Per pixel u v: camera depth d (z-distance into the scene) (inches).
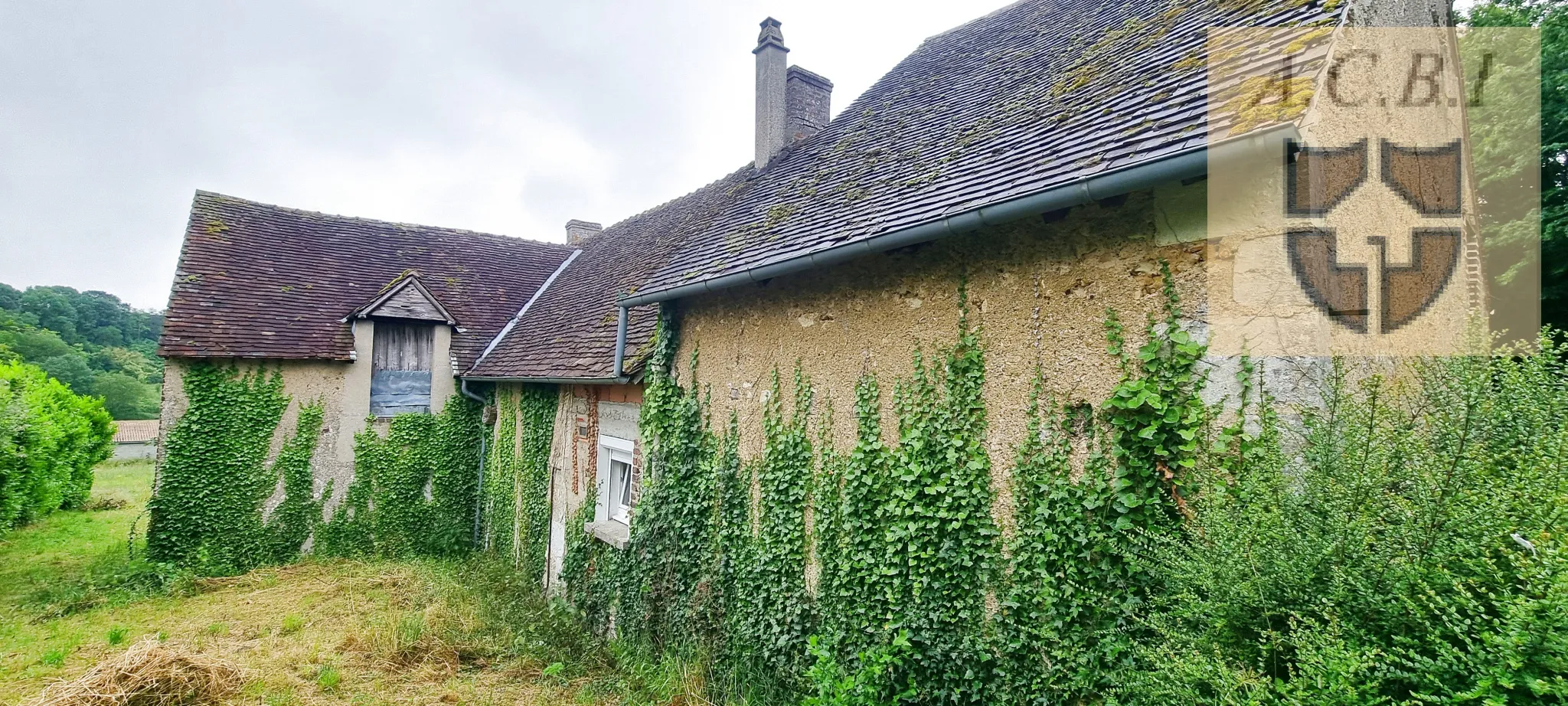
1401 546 80.7
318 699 228.8
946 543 152.9
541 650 277.0
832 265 189.0
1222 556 92.6
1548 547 68.4
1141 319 123.9
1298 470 98.2
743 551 216.5
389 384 457.1
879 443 172.1
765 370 212.2
